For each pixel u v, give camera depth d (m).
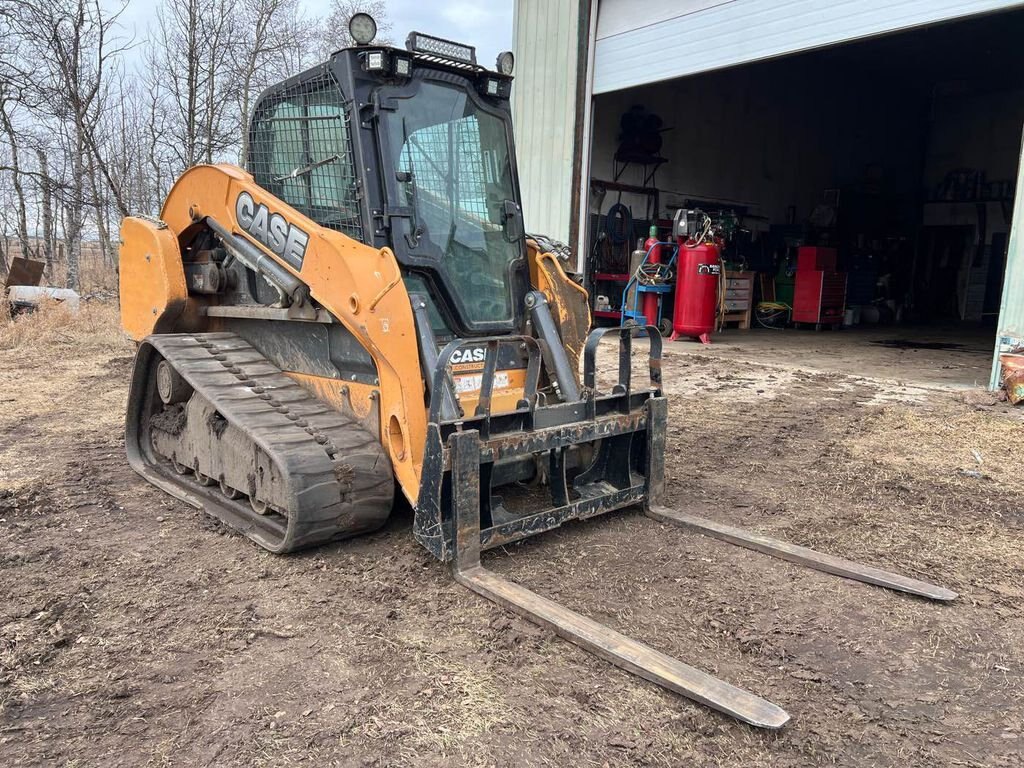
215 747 2.34
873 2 8.20
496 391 4.13
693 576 3.63
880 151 19.88
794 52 9.02
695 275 12.48
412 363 3.56
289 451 3.56
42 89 14.61
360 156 3.75
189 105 16.91
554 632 3.02
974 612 3.35
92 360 9.85
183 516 4.31
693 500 4.78
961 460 5.72
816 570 3.73
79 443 5.88
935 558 3.94
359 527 3.76
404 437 3.59
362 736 2.41
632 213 14.27
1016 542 4.16
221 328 5.01
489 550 3.85
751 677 2.81
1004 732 2.53
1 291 12.53
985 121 19.50
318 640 2.97
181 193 4.97
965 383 8.84
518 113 12.59
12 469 5.14
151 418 5.19
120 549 3.83
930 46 15.82
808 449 6.03
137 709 2.52
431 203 3.99
